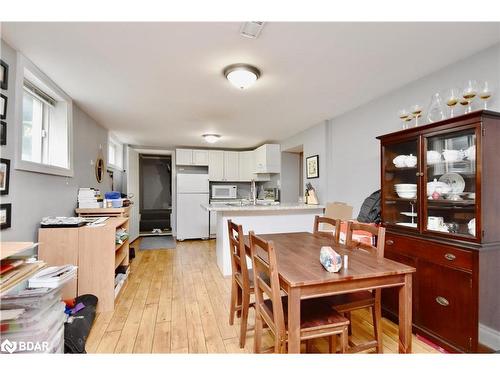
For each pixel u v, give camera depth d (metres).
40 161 2.58
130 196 5.27
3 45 1.78
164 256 4.33
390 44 1.85
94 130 3.79
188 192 5.78
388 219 2.35
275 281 1.27
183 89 2.66
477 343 1.55
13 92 1.88
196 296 2.68
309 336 1.29
